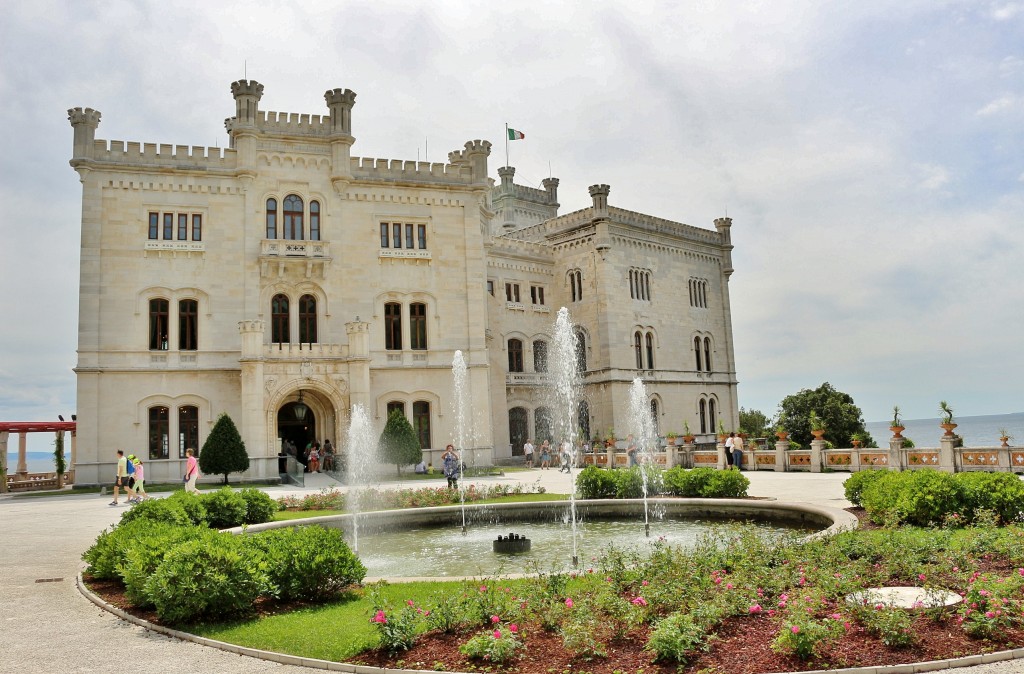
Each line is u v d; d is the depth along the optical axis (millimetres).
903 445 43719
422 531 24547
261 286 48375
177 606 12008
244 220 48312
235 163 48594
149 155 46781
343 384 45906
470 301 53344
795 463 40250
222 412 45562
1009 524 17109
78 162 45000
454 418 51750
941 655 9305
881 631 9711
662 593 11062
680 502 25625
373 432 49625
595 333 65125
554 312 69062
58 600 14117
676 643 9266
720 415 74188
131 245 45969
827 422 71875
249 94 48531
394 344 51500
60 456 53312
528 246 68000
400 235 52375
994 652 9352
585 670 9211
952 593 11359
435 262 52906
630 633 10227
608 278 64625
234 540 13273
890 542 13930
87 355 44281
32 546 20781
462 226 53969
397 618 10328
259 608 12844
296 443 52219
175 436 45500
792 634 9281
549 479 42219
